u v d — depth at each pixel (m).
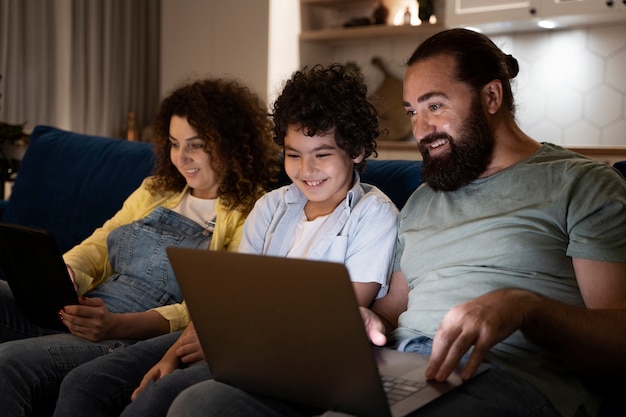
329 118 1.58
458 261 1.41
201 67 4.54
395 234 1.60
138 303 1.83
